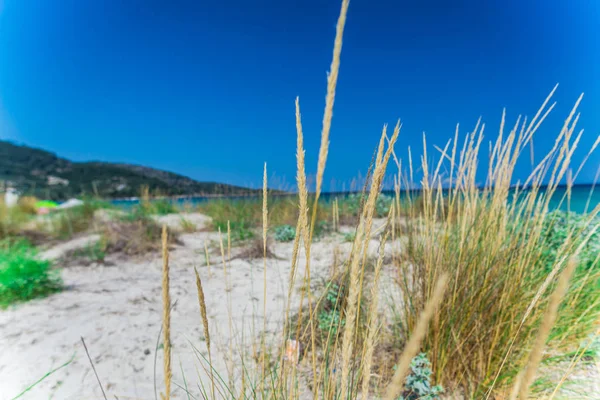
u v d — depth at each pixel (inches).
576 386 62.7
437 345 66.9
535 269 71.4
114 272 155.3
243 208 264.4
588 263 78.7
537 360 14.0
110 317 101.9
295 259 32.9
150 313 106.3
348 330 23.1
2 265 122.0
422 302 71.5
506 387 61.4
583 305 75.7
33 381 70.6
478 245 71.1
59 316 102.0
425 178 71.0
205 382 68.9
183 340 88.4
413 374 63.7
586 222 60.5
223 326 96.1
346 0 21.7
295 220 241.4
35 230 236.4
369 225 25.6
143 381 71.4
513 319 64.9
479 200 76.2
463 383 65.5
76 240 210.4
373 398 60.0
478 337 66.7
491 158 72.2
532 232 67.3
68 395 66.5
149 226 215.2
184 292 126.3
